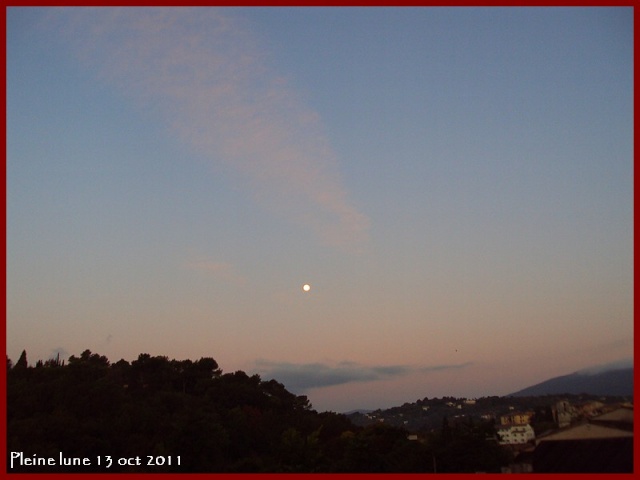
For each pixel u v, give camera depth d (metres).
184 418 69.44
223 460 65.56
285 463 66.50
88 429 64.19
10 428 60.94
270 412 96.75
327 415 102.19
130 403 80.56
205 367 130.62
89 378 99.44
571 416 53.22
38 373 94.44
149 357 124.50
